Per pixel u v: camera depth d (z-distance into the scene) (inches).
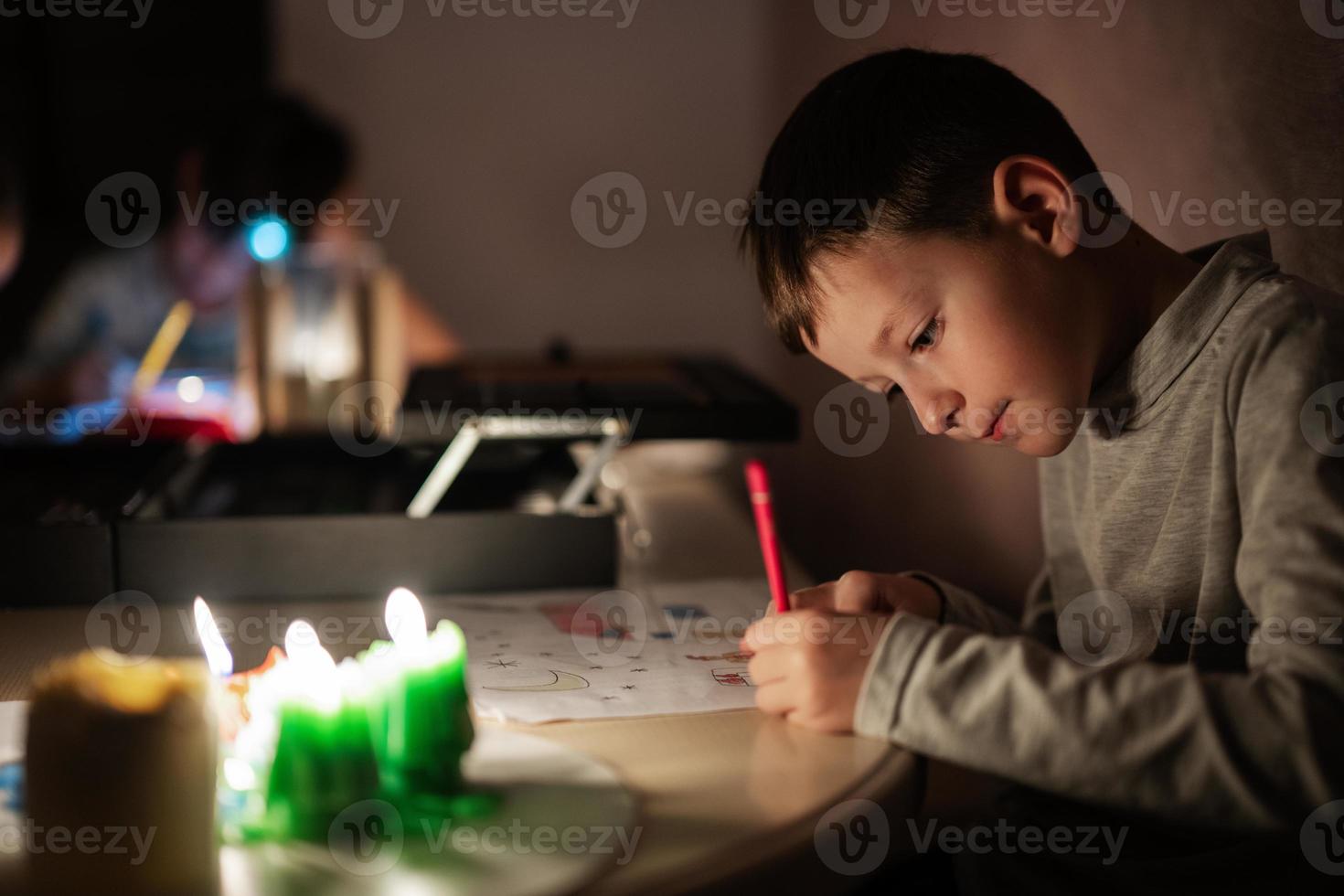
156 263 87.9
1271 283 29.5
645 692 27.3
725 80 102.7
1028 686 24.0
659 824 20.2
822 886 19.7
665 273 104.2
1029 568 58.4
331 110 102.4
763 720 25.7
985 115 31.0
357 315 62.3
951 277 29.8
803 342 33.1
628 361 66.6
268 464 50.5
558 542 37.8
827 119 31.2
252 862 18.7
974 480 65.1
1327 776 22.7
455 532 37.4
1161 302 32.6
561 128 103.0
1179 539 31.4
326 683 19.6
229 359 76.0
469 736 21.2
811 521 96.7
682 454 63.2
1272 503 26.3
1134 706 23.5
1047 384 30.5
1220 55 42.4
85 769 17.3
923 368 30.4
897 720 24.4
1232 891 28.9
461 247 103.8
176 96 103.2
